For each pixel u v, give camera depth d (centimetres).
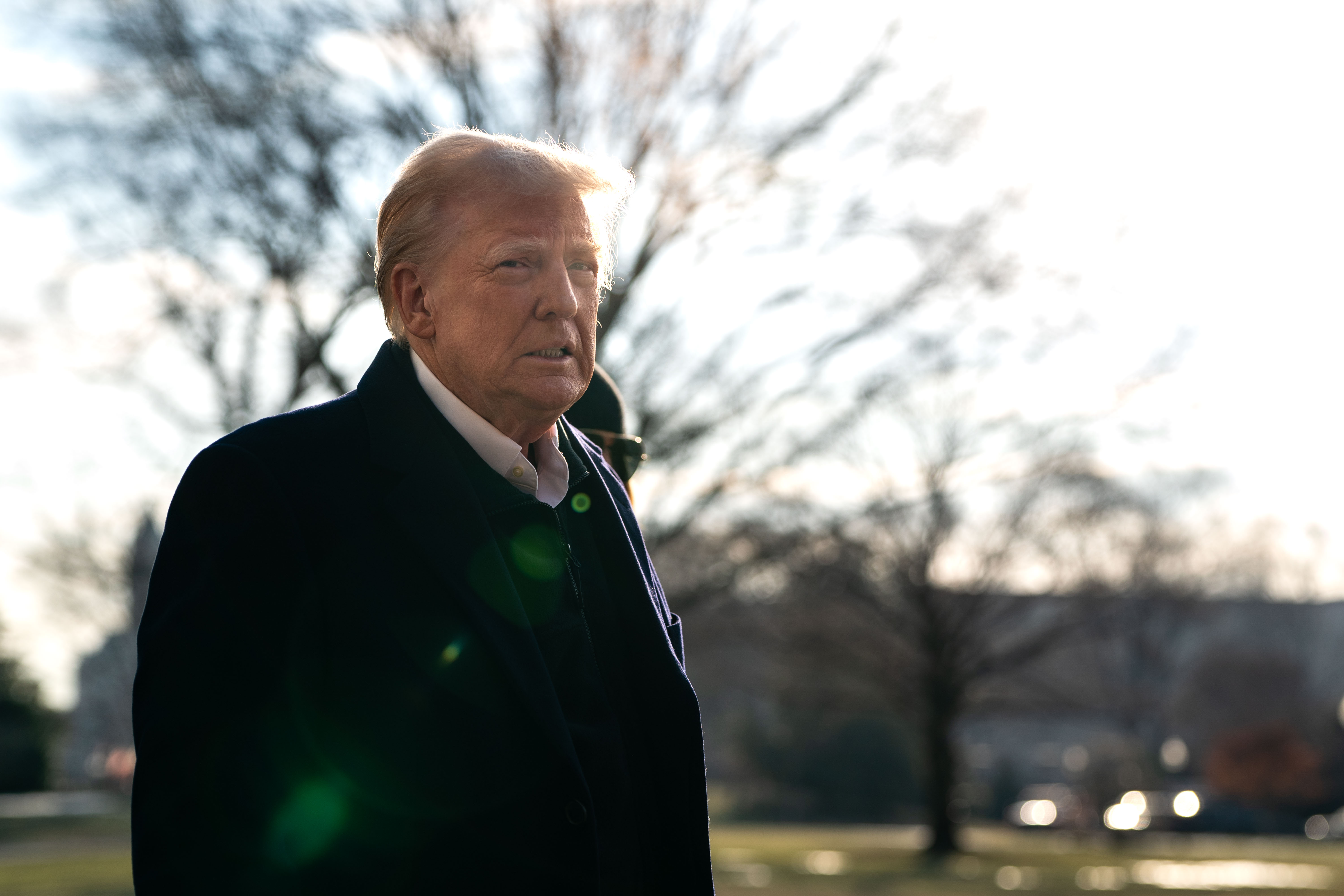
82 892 1258
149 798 132
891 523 1235
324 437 155
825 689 3000
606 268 177
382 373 164
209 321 941
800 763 4641
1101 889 1694
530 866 145
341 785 143
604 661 167
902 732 4606
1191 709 5156
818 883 1678
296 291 933
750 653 2666
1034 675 3562
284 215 914
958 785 2831
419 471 154
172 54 911
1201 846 3394
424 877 143
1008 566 2617
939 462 1238
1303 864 2369
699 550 1109
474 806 144
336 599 146
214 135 927
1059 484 2289
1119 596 2883
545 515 164
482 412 165
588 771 156
